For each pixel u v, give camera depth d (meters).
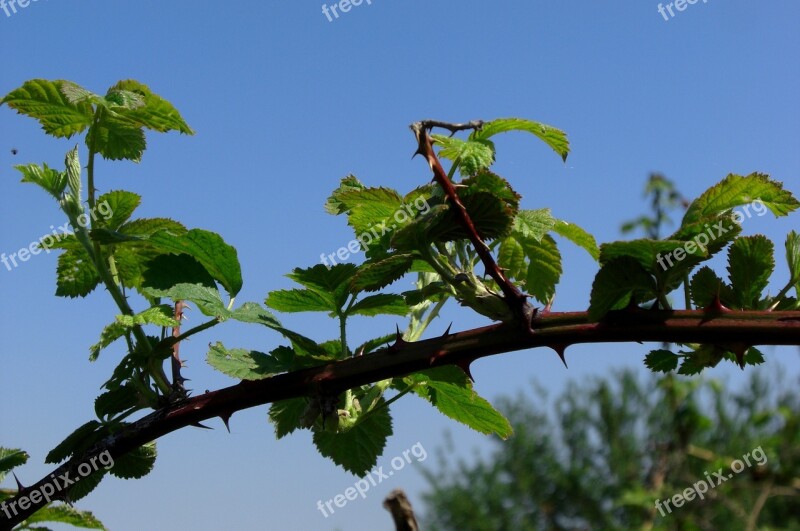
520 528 3.02
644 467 2.81
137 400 0.60
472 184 0.56
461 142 0.59
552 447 3.09
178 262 0.61
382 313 0.62
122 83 0.64
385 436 0.65
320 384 0.57
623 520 2.82
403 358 0.57
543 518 3.00
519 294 0.56
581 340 0.55
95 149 0.64
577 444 3.01
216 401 0.58
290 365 0.59
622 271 0.55
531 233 0.60
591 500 2.89
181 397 0.60
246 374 0.58
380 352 0.57
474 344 0.56
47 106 0.64
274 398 0.58
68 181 0.64
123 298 0.62
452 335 0.56
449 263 0.58
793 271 0.58
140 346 0.60
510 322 0.56
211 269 0.61
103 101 0.63
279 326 0.60
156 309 0.61
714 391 2.33
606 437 2.94
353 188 0.61
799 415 2.15
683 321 0.55
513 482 3.10
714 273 0.57
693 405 2.24
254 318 0.60
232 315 0.60
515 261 0.63
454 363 0.56
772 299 0.58
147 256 0.64
